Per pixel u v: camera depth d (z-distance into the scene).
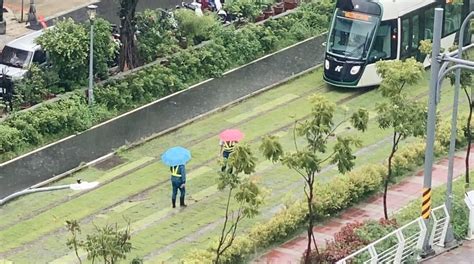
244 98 48.59
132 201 39.94
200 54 50.25
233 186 31.81
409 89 49.09
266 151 32.44
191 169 42.28
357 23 48.78
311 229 33.81
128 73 48.38
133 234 37.56
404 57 49.59
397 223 36.41
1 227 38.06
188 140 44.91
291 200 38.12
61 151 43.44
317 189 38.66
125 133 45.09
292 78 50.59
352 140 33.50
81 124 44.97
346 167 33.47
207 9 55.56
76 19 55.88
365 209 38.91
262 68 51.31
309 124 32.69
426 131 35.81
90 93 46.06
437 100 34.44
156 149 44.16
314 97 32.81
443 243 35.66
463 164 42.34
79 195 40.34
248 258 35.62
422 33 50.44
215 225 38.19
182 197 39.28
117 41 49.56
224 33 51.75
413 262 34.38
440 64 34.31
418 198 38.94
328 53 49.19
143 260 35.75
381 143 44.09
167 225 38.22
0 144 42.66
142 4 57.69
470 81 39.38
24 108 45.44
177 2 58.06
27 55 47.88
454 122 35.94
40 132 44.06
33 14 55.22
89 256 31.52
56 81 46.81
